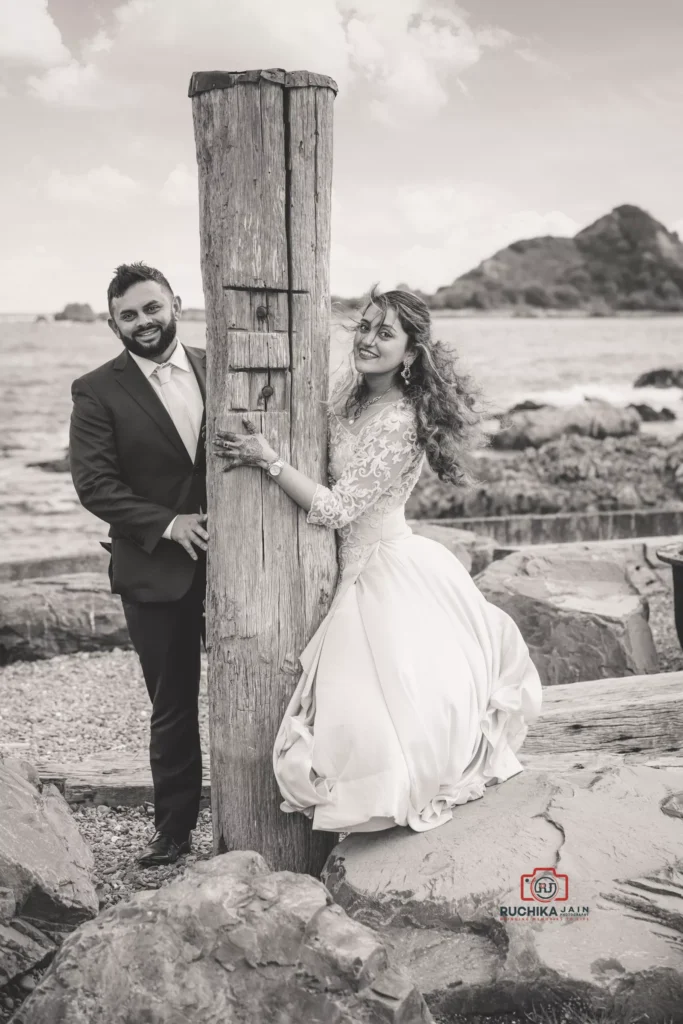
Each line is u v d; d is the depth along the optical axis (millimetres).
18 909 2521
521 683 3008
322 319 2754
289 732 2699
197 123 2645
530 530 8641
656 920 2344
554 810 2719
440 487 8883
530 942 2305
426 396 2871
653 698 3924
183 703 3195
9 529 8844
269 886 2164
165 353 3121
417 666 2709
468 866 2512
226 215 2621
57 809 3039
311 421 2771
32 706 5176
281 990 2025
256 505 2734
